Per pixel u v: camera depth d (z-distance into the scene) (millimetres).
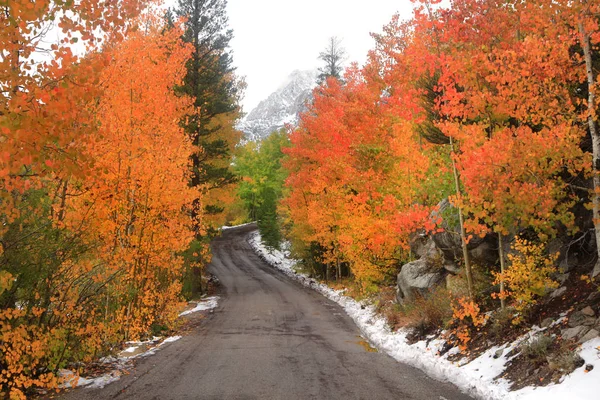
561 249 9047
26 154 4512
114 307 11031
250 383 7855
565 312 7598
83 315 8977
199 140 25812
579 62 7453
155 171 11820
